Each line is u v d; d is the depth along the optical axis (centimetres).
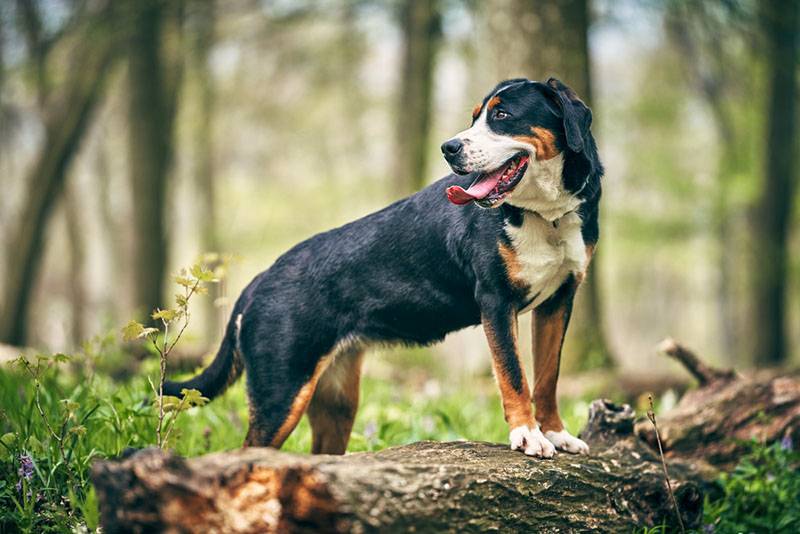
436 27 1390
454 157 406
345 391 495
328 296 461
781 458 491
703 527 435
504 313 427
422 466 340
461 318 457
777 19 1116
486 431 609
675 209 2016
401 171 1376
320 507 297
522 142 408
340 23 1535
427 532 328
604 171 444
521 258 423
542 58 833
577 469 404
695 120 2034
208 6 1448
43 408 471
